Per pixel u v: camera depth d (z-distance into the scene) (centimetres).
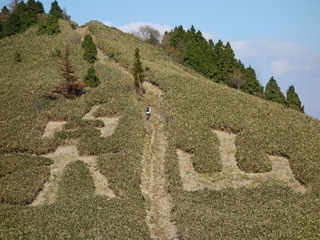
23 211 2714
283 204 2908
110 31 7900
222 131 4250
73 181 3192
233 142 4041
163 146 3959
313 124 4559
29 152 3691
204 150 3756
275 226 2519
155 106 4778
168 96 4859
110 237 2417
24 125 4041
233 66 7438
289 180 3422
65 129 4094
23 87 4997
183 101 4719
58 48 6512
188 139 3919
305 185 3319
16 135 3841
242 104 4875
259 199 3011
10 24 7500
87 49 6106
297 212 2742
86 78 5131
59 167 3488
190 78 5656
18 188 3009
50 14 8438
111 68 5747
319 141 3997
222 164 3659
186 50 7638
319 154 3722
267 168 3550
